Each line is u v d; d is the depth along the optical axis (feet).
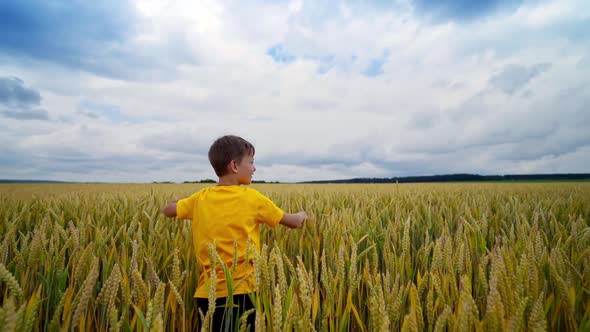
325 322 4.46
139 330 4.36
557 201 14.69
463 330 3.17
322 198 19.76
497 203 16.38
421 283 4.41
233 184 7.42
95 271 3.16
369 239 9.14
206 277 6.11
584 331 3.82
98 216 12.56
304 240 9.60
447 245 5.54
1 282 6.48
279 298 3.28
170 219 12.25
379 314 3.50
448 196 20.53
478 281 5.36
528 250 5.44
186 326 6.45
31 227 12.62
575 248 6.70
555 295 4.95
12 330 2.45
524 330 3.70
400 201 17.03
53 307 5.91
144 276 7.71
